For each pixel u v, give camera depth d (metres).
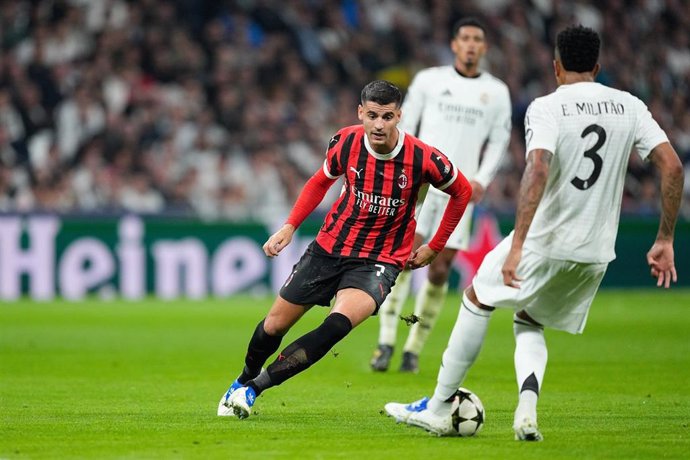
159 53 74.06
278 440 20.17
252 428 21.67
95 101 69.38
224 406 23.42
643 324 50.69
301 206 22.52
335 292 22.52
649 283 71.12
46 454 18.61
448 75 34.62
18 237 60.78
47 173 66.62
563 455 18.67
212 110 73.38
